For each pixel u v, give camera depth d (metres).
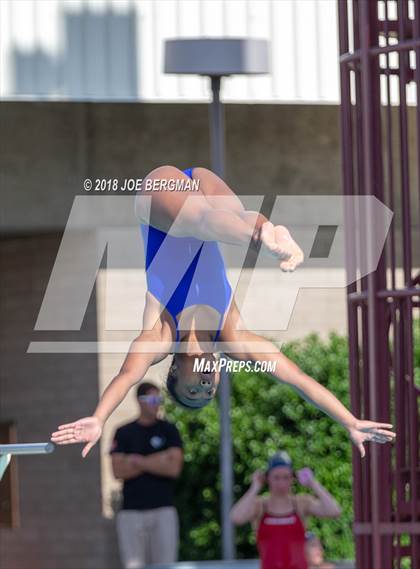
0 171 41.97
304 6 40.22
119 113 42.72
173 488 42.47
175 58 35.38
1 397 44.69
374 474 25.78
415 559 25.75
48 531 43.72
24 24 39.16
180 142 43.03
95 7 39.53
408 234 25.70
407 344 25.47
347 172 26.89
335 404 18.12
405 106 25.78
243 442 42.53
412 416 25.61
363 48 25.98
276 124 43.59
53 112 42.34
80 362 42.78
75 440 16.66
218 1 39.94
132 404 42.88
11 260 44.09
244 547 42.69
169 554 38.78
